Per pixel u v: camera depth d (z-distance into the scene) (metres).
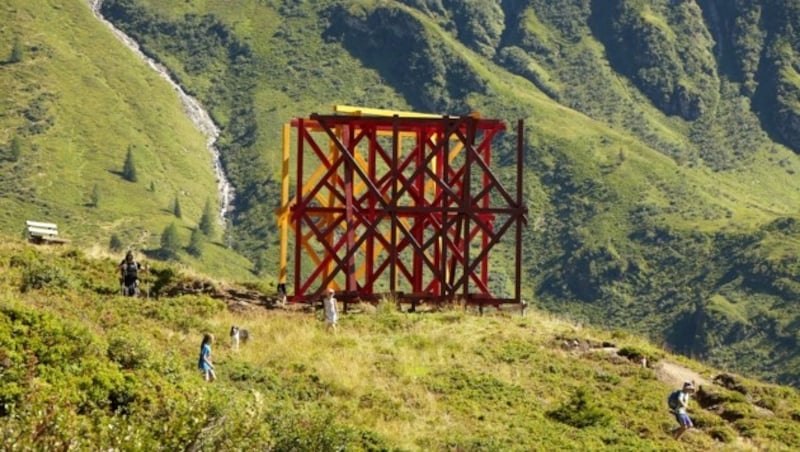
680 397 61.44
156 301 73.75
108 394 46.59
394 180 84.38
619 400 65.25
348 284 82.94
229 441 43.53
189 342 65.31
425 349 70.12
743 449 60.41
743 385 70.12
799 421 66.62
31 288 70.12
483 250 85.00
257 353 65.75
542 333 75.94
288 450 46.84
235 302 79.31
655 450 58.19
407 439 55.06
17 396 43.28
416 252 85.19
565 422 61.31
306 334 70.38
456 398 62.50
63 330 51.12
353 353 67.38
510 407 62.38
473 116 86.06
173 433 41.91
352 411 57.91
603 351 73.19
